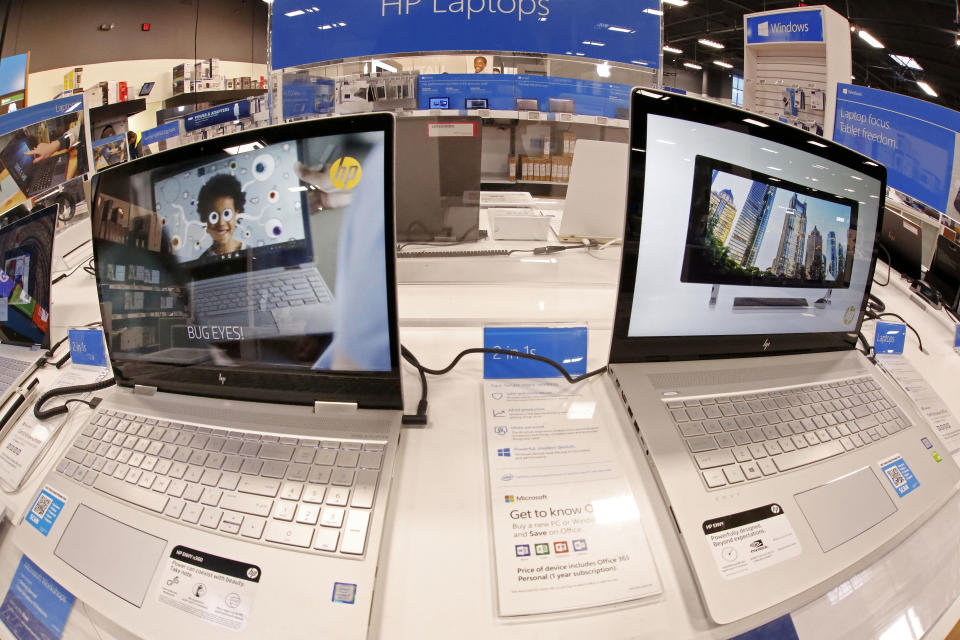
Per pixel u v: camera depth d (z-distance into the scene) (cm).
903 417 61
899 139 125
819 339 69
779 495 46
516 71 125
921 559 48
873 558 46
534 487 46
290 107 119
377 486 44
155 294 58
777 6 546
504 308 82
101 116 210
